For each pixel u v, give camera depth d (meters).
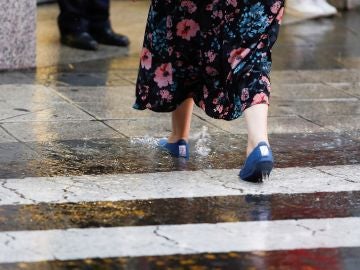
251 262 7.96
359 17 21.69
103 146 11.20
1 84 13.87
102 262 7.84
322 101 13.85
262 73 9.68
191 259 7.97
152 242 8.31
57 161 10.57
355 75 15.71
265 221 8.94
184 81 10.23
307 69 16.03
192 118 12.56
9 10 14.56
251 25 9.59
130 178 10.06
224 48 9.66
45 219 8.77
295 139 11.87
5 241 8.22
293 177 10.31
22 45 14.87
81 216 8.88
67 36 16.81
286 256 8.11
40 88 13.74
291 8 20.94
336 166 10.82
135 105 10.52
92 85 14.16
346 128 12.47
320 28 20.05
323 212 9.24
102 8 16.92
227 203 9.38
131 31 18.55
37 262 7.80
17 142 11.16
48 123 12.00
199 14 9.75
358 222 9.01
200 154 11.05
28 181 9.84
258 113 9.68
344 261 8.05
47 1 20.66
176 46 10.00
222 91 9.92
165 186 9.83
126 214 8.98
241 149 11.31
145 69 10.30
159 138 11.62
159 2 9.95
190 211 9.12
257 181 10.01
